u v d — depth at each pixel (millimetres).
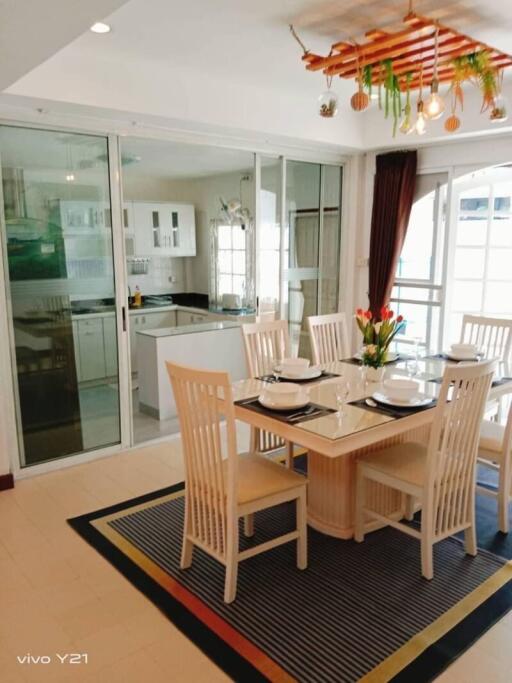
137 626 2193
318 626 2184
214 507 2342
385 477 2600
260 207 4859
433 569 2561
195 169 5762
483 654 2025
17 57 2334
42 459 3689
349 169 5344
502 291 5148
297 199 5086
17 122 3295
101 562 2639
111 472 3697
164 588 2432
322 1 2570
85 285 3717
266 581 2486
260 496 2355
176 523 3010
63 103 3199
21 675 1943
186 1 2541
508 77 3801
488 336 3859
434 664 1976
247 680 1915
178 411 2377
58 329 3635
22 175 3365
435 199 5000
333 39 3039
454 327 5379
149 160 5203
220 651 2053
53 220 3518
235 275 5898
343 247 5516
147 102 3500
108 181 3742
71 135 3539
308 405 2574
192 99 3717
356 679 1912
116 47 3133
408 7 2629
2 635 2143
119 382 3988
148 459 3924
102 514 3111
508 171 4832
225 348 5180
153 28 2863
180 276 7105
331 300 5613
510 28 2846
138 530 2932
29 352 3523
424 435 3207
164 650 2062
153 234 6379
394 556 2686
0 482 3398
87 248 3693
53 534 2895
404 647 2061
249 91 4031
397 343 5484
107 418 3980
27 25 1986
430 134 4516
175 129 4004
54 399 3686
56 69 3117
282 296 5113
